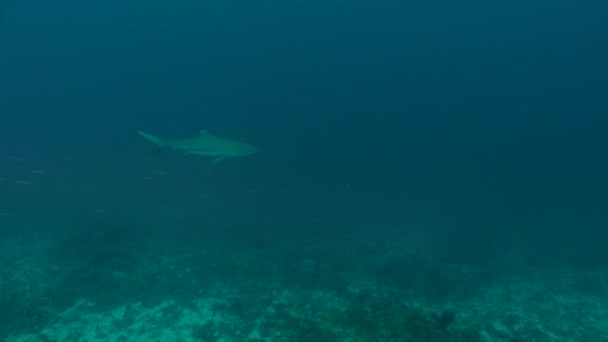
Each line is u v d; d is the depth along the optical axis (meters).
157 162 39.53
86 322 9.38
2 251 13.27
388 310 9.91
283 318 9.80
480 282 12.91
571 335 9.59
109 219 18.09
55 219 17.48
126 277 11.83
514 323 10.08
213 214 20.52
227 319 9.78
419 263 14.70
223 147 8.05
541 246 17.81
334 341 8.48
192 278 12.15
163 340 8.77
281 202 25.09
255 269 13.16
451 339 8.55
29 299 10.20
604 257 16.05
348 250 15.95
